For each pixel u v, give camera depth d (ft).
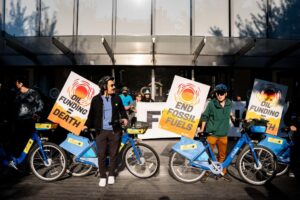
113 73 38.52
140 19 38.22
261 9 38.34
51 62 36.78
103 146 14.14
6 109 17.11
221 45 36.65
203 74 39.01
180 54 36.65
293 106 16.98
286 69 38.19
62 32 38.11
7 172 16.37
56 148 14.97
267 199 12.59
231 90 39.06
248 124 14.61
